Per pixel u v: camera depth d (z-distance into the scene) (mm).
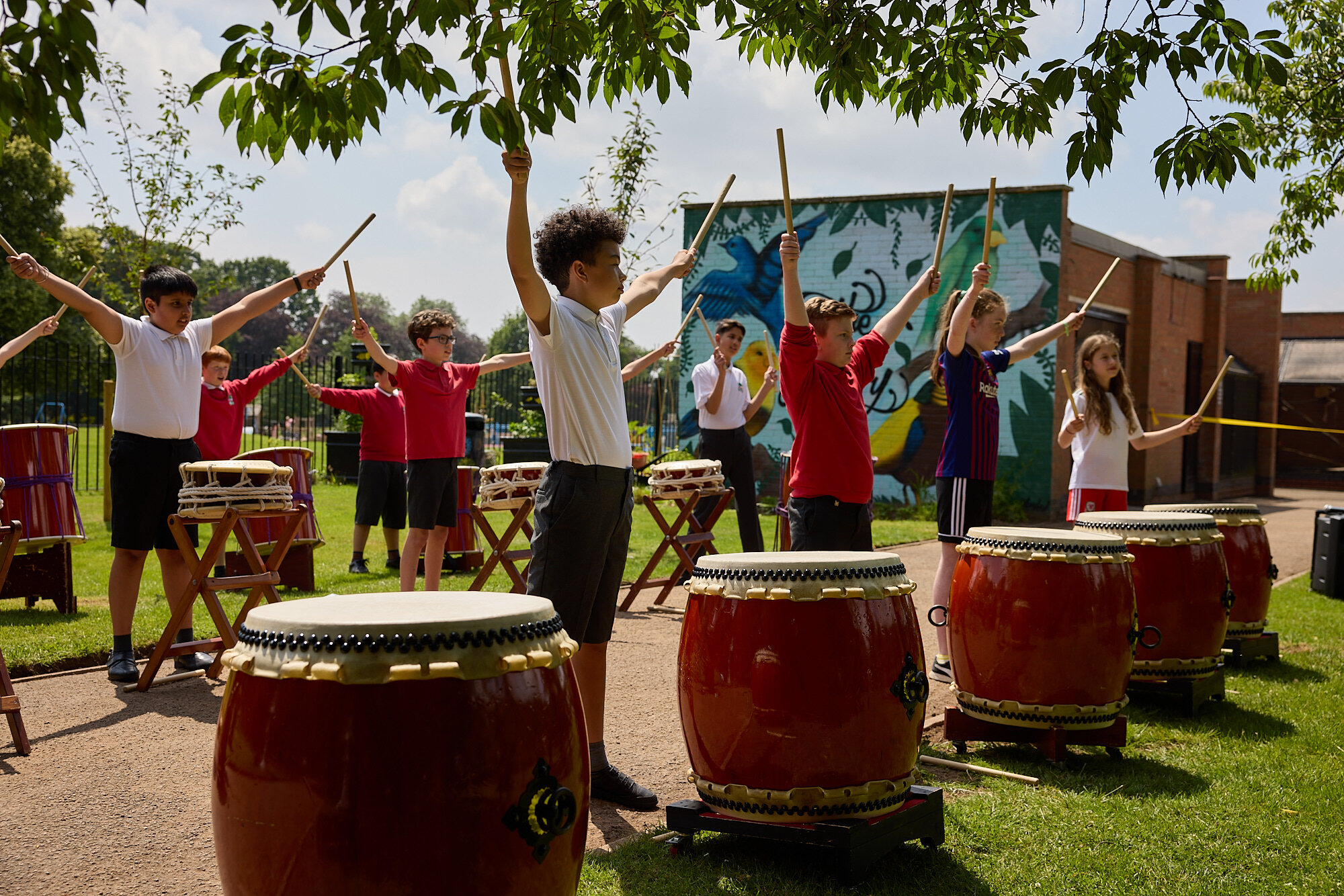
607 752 4023
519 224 2955
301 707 1843
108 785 3525
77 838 3082
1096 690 3898
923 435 15969
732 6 4254
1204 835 3205
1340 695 5129
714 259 17078
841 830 2771
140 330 4793
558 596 3309
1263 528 5871
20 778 3592
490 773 1852
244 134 3184
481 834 1837
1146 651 4727
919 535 12438
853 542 4121
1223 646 5762
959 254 15711
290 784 1817
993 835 3193
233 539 9117
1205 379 21375
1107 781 3742
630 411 21547
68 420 26250
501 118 2859
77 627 5859
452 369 6434
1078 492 6004
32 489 6121
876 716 2846
